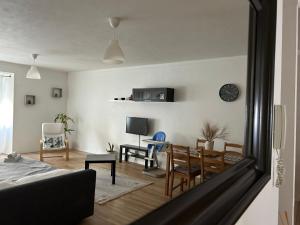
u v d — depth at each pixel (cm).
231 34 297
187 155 326
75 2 215
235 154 365
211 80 443
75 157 587
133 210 294
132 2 214
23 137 609
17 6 226
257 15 131
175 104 488
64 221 234
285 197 194
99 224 259
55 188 221
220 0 207
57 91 679
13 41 349
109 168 493
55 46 377
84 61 506
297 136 372
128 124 549
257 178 107
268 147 127
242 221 81
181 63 480
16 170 346
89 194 266
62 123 629
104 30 291
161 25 270
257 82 132
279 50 154
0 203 173
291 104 188
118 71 584
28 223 195
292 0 181
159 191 362
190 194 67
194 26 271
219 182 81
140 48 375
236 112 415
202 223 56
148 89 501
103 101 617
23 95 602
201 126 454
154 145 491
